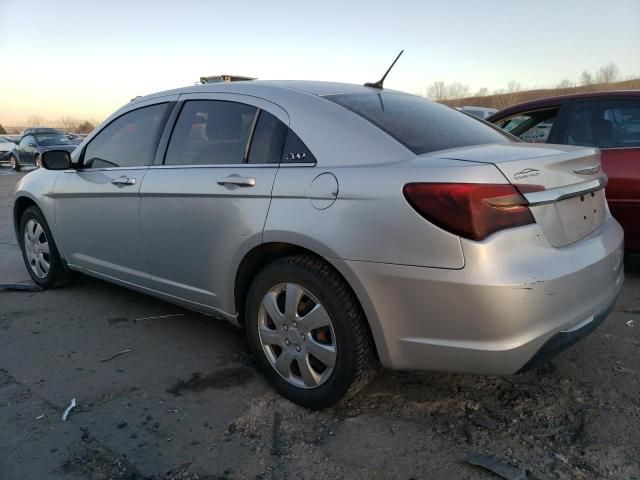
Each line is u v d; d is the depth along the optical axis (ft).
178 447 8.46
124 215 12.35
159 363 11.29
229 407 9.58
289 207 9.04
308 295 9.01
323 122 9.32
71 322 13.52
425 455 8.11
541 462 7.85
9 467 8.01
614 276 9.23
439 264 7.61
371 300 8.20
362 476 7.72
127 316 13.88
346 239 8.29
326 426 8.95
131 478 7.77
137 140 12.56
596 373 10.32
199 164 10.91
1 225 27.86
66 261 14.94
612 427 8.62
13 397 9.96
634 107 15.26
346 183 8.45
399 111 10.10
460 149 8.86
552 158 8.32
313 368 9.23
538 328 7.65
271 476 7.77
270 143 9.82
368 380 8.98
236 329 13.02
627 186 14.85
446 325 7.75
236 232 9.82
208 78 15.21
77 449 8.42
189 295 11.28
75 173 14.06
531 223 7.82
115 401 9.80
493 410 9.22
